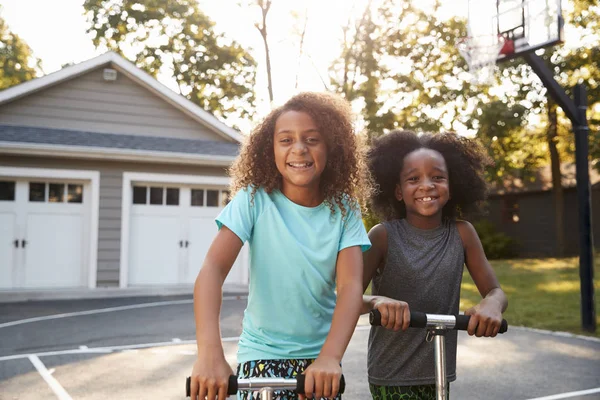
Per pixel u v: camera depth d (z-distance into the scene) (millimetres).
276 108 2078
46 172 12867
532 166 25844
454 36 23656
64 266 13195
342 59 25109
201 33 27781
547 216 26031
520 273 17250
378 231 2645
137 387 5551
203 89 28141
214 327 1738
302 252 1992
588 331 8305
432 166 2617
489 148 22688
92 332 8555
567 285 14172
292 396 2018
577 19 21297
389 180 2760
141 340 7980
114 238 13367
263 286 2031
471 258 2736
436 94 24109
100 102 14367
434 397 2609
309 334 2039
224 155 14039
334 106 2064
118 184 13461
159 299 12242
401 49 24281
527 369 6301
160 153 13406
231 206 2025
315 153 1976
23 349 7352
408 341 2547
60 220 13195
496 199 28578
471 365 6484
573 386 5637
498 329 2158
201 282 1842
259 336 2061
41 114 13859
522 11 7840
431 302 2592
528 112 22562
